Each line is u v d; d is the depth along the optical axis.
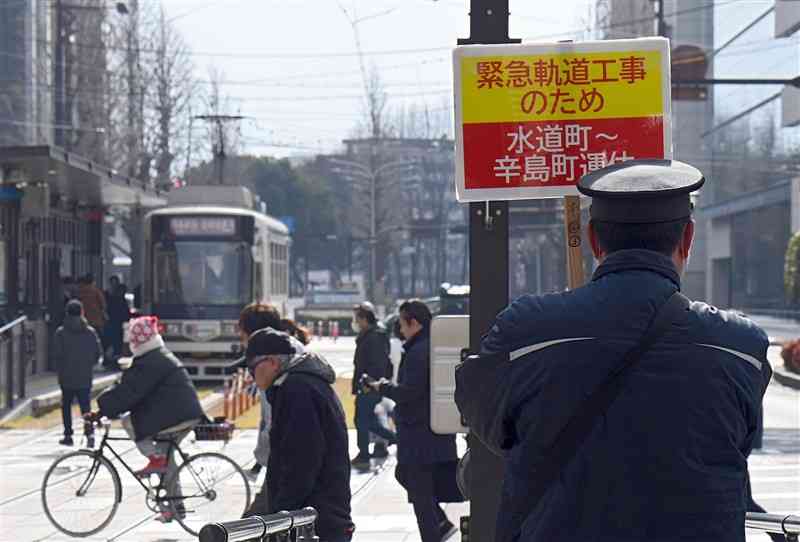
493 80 7.78
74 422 30.58
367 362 22.78
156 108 79.31
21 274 39.69
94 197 46.88
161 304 42.44
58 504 16.27
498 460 7.94
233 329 42.34
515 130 7.76
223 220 42.78
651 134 7.71
